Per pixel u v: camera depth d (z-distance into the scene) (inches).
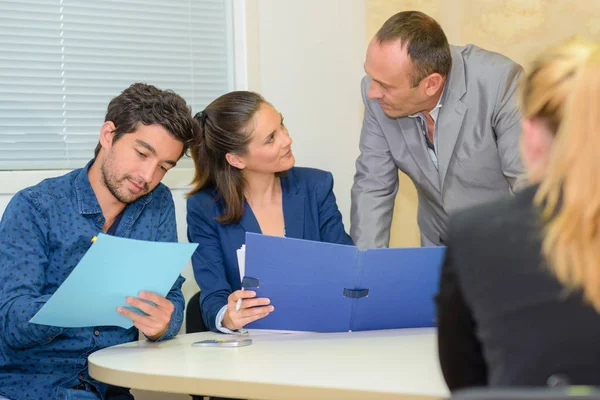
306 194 95.6
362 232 102.6
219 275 88.6
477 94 97.6
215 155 91.7
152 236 84.0
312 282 72.9
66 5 116.0
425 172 101.7
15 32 112.7
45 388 75.3
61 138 116.7
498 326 36.4
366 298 74.4
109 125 79.7
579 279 33.8
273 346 69.1
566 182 34.0
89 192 80.4
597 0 134.9
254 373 57.0
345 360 61.1
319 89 135.6
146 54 122.7
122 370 60.5
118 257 64.6
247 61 128.7
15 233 76.5
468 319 40.4
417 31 91.0
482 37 141.9
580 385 34.0
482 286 37.4
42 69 115.0
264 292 73.7
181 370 59.4
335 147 137.7
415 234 146.0
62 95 116.6
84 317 67.9
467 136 98.6
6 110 112.9
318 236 94.3
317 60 135.0
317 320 75.4
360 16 138.2
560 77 36.4
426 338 71.3
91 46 118.3
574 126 33.6
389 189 104.4
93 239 79.5
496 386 36.2
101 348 79.2
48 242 78.3
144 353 68.0
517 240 36.8
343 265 72.6
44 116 115.4
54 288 78.6
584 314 34.3
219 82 129.2
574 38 39.1
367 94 104.3
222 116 89.7
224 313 79.2
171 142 79.0
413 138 101.0
